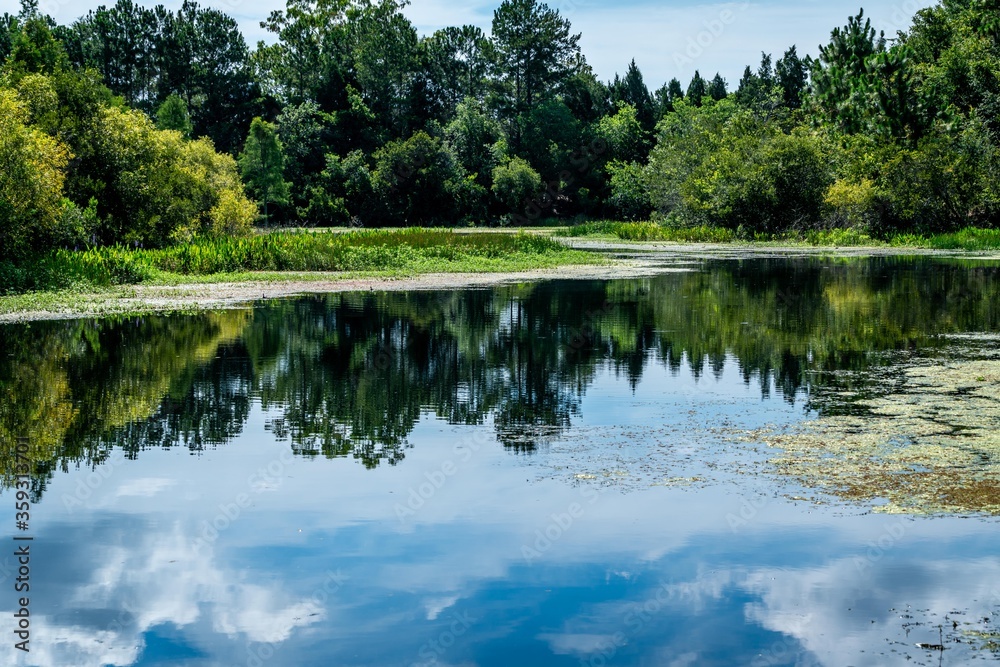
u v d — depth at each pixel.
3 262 24.53
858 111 45.91
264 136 74.56
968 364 12.71
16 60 39.41
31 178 25.53
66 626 5.11
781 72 105.69
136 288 25.38
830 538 6.16
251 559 5.98
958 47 50.31
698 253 43.03
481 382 11.88
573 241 57.97
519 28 92.38
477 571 5.76
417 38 97.69
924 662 4.55
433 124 90.69
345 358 13.80
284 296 23.33
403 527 6.52
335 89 92.06
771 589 5.41
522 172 85.12
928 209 48.84
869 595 5.32
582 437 8.95
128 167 34.81
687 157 67.38
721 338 15.54
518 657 4.66
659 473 7.67
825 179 54.00
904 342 14.86
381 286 25.98
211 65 88.38
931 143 46.38
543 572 5.71
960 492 7.05
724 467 7.81
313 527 6.55
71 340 15.60
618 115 95.81
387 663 4.64
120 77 87.25
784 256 40.50
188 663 4.67
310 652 4.75
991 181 47.03
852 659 4.56
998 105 48.69
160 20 88.56
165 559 6.01
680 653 4.66
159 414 10.19
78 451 8.69
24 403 10.70
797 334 15.98
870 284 25.78
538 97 96.06
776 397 10.66
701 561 5.83
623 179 83.75
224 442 8.98
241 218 42.94
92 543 6.27
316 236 36.38
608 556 5.93
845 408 9.99
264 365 13.17
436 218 82.44
